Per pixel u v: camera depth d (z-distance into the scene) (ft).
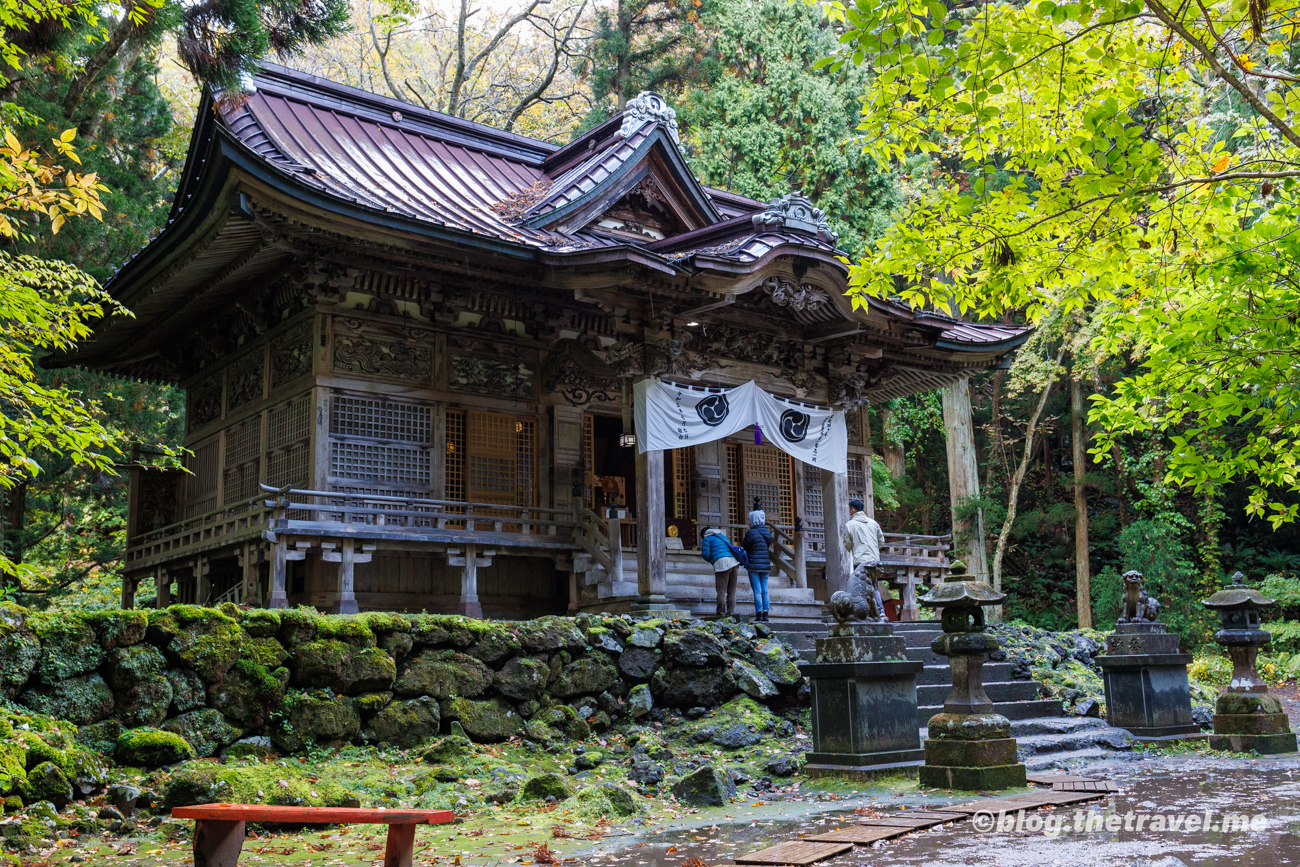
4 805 23.85
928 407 103.50
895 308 57.16
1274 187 29.27
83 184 26.37
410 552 50.42
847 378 61.41
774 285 52.75
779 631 48.01
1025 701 44.83
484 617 53.98
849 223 98.37
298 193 42.86
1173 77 27.09
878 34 25.04
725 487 63.57
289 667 33.01
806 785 31.89
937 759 30.58
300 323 52.03
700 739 37.65
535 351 57.41
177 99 111.45
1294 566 98.22
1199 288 33.40
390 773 31.14
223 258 49.90
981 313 30.25
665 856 21.85
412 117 67.46
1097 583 94.89
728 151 99.50
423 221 45.91
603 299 51.42
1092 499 111.86
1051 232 27.58
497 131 70.38
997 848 20.98
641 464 51.34
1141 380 32.91
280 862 22.30
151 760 28.50
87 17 28.99
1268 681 78.33
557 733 36.65
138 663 29.81
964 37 26.96
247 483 55.42
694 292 50.88
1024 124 27.76
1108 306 34.86
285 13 48.39
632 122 63.41
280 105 61.67
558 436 57.26
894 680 33.68
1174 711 42.75
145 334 61.00
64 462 65.57
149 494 62.18
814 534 66.95
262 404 54.54
